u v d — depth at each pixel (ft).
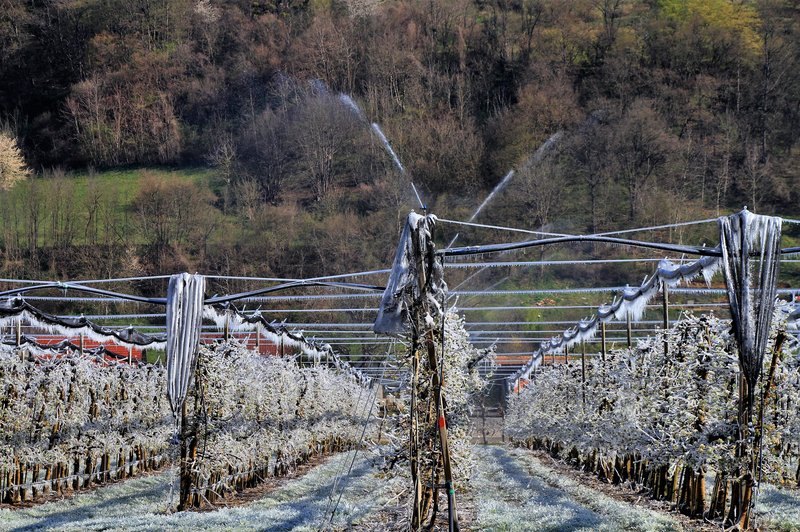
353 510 69.31
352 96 299.79
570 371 117.39
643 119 250.57
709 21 321.73
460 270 188.65
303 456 128.98
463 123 267.59
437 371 51.34
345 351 184.03
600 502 73.77
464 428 67.15
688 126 285.02
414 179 242.78
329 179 264.72
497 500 79.05
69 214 261.44
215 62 338.95
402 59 314.55
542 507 69.31
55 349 99.30
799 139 274.36
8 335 91.61
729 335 58.44
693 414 61.21
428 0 351.46
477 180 240.73
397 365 63.16
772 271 47.44
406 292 51.57
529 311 184.14
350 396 158.20
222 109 318.65
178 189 261.44
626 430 78.43
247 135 294.46
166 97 333.21
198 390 72.28
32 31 358.23
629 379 80.74
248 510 69.00
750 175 250.78
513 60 326.44
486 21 347.15
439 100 297.12
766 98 297.33
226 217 262.06
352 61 314.35
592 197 222.28
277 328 106.63
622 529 58.13
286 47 328.29
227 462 77.66
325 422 136.15
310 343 125.80
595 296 186.70
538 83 304.09
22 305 74.23
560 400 122.01
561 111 262.67
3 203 262.06
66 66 352.69
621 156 237.25
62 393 86.12
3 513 69.97
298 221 247.50
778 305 58.80
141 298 58.95
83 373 90.27
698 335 61.98
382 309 52.26
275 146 286.25
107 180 300.81
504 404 229.45
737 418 57.31
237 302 127.03
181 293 57.82
